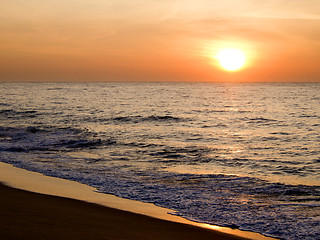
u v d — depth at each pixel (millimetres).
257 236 7293
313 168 15109
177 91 146625
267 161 16641
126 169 14469
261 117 41094
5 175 12305
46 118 37875
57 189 10570
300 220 8344
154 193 10695
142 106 58656
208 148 20344
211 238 6977
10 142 21766
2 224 6516
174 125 32844
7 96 90750
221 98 89312
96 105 59375
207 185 11867
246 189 11391
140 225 7484
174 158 17281
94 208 8641
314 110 51438
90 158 16969
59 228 6621
